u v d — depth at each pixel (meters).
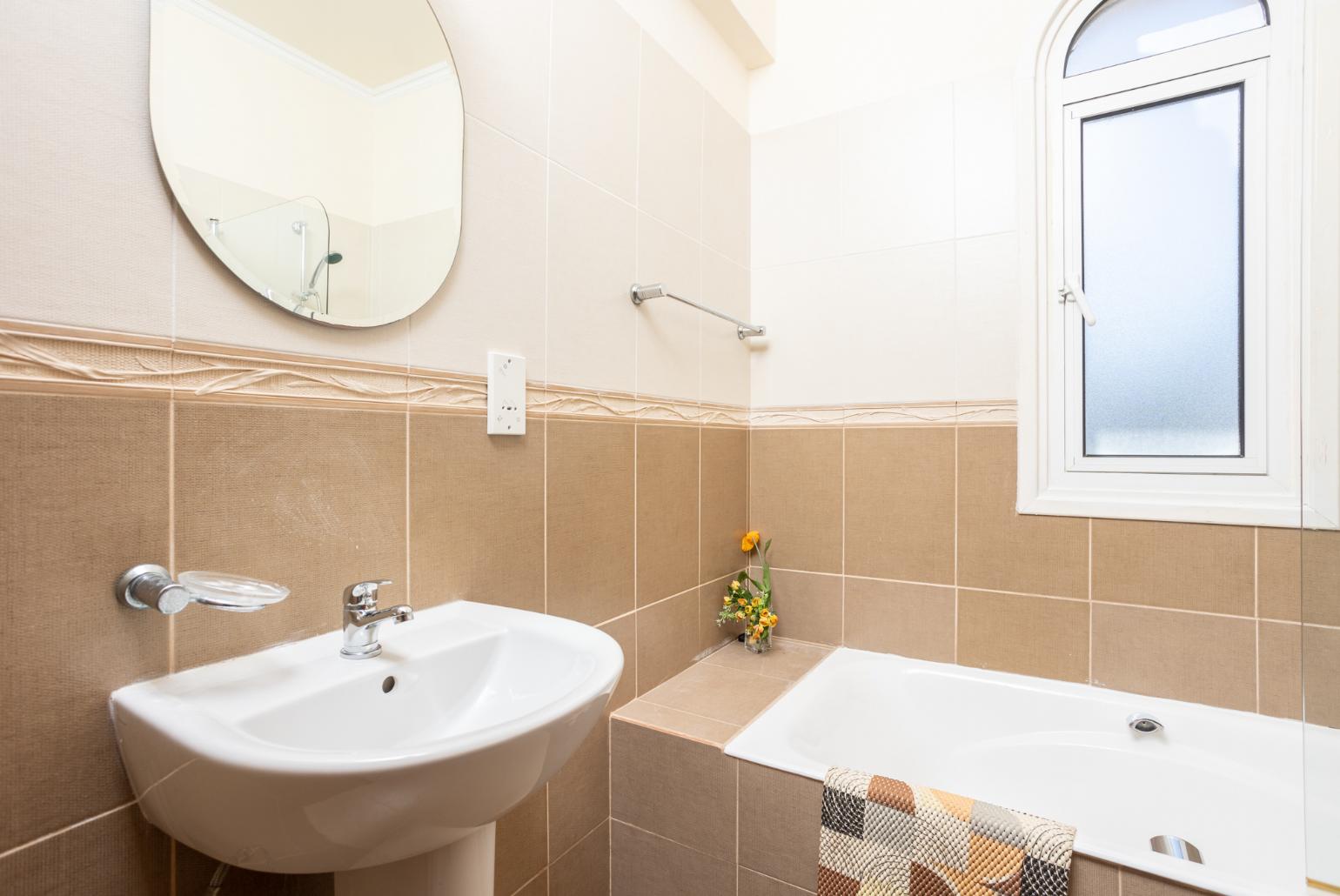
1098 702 1.56
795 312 2.05
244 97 0.80
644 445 1.60
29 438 0.62
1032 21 1.70
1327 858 0.86
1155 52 1.61
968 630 1.79
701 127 1.86
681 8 1.78
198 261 0.75
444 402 1.07
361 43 0.94
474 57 1.13
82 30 0.66
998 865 0.99
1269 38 1.48
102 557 0.67
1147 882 0.93
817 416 2.01
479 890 0.80
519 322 1.22
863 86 1.95
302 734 0.71
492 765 0.59
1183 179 1.58
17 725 0.61
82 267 0.65
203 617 0.76
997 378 1.75
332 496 0.90
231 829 0.58
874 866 1.08
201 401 0.76
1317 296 1.00
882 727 1.71
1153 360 1.62
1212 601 1.52
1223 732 1.43
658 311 1.65
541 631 0.94
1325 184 1.00
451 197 1.08
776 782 1.23
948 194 1.82
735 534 2.04
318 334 0.88
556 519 1.31
